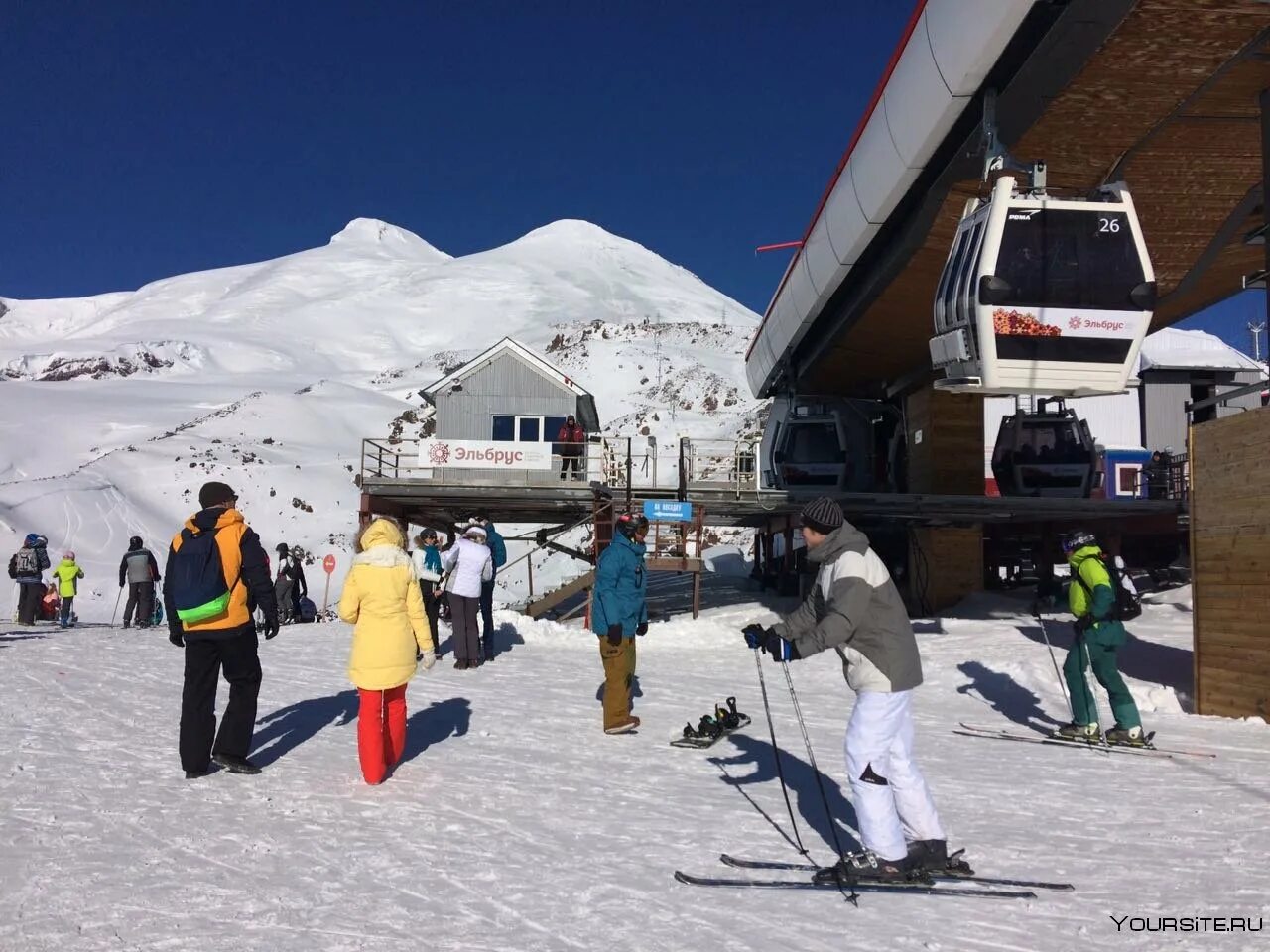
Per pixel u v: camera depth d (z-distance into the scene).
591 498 21.22
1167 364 36.31
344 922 4.01
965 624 17.55
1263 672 9.59
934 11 11.59
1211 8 9.55
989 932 4.00
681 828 5.55
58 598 24.92
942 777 7.04
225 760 6.61
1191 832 5.60
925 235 15.33
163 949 3.69
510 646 15.54
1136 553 25.31
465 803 6.00
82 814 5.50
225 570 6.48
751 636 4.80
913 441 25.11
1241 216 14.73
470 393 27.77
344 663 12.58
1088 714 8.49
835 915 4.19
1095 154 12.82
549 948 3.78
